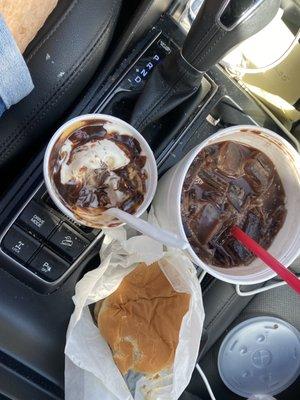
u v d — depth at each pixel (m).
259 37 0.36
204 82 0.33
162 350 0.30
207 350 0.38
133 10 0.32
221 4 0.25
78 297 0.30
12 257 0.31
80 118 0.27
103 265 0.30
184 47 0.28
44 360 0.32
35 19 0.27
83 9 0.28
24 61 0.26
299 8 0.36
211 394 0.36
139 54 0.32
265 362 0.39
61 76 0.29
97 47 0.29
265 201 0.30
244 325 0.38
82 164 0.28
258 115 0.35
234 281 0.28
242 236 0.28
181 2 0.33
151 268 0.32
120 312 0.31
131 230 0.32
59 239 0.31
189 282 0.30
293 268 0.38
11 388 0.32
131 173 0.29
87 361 0.29
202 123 0.33
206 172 0.30
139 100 0.31
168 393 0.31
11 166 0.33
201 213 0.29
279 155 0.29
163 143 0.32
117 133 0.28
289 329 0.39
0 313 0.31
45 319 0.32
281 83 0.38
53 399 0.33
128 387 0.31
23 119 0.30
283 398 0.41
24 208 0.31
